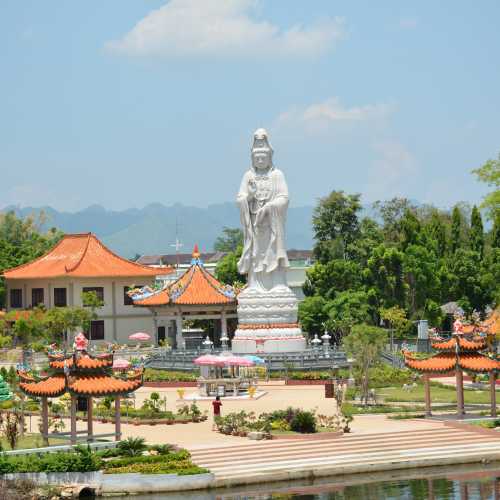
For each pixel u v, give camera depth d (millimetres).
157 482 63812
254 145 120062
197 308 130000
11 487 62250
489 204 91062
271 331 117250
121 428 80250
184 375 109312
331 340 145500
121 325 150375
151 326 152625
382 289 149125
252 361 97312
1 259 161750
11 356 124750
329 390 95688
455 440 74750
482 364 80750
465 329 100188
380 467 68875
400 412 85938
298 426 75688
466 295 151875
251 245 119562
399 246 159250
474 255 154000
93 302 142625
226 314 132000
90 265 149000
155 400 87938
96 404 89250
